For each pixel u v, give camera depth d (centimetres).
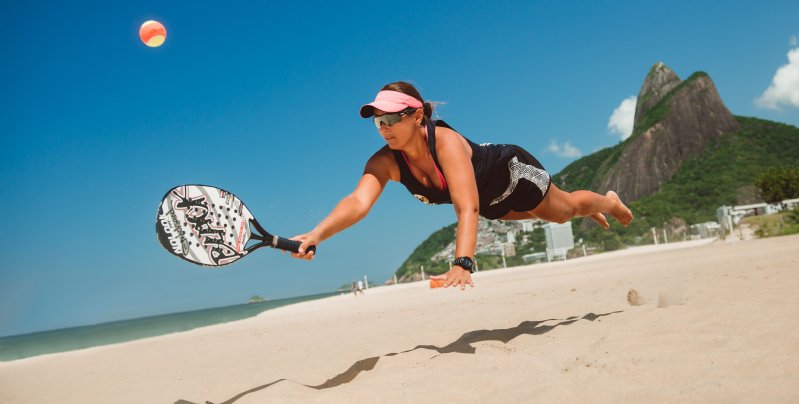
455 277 374
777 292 544
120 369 795
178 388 526
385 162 444
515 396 307
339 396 347
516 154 463
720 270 906
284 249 365
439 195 451
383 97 413
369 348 610
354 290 3869
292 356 646
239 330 1359
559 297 849
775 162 10931
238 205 358
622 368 333
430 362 425
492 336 530
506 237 11000
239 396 414
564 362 373
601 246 7856
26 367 1059
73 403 528
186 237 339
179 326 3888
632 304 603
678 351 353
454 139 421
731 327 395
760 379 276
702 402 259
